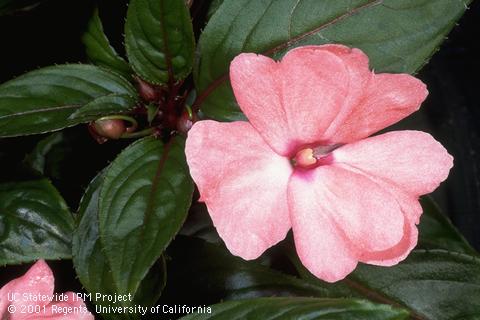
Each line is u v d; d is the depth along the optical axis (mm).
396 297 356
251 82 311
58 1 357
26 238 343
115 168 330
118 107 335
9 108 329
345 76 310
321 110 318
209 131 311
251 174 320
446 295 354
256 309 313
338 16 334
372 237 319
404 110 322
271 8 335
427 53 334
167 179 329
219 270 352
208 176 310
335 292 357
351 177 323
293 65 309
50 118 330
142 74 338
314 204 324
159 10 326
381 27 333
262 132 320
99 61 356
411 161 324
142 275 313
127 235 320
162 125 345
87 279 337
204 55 340
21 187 346
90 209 341
